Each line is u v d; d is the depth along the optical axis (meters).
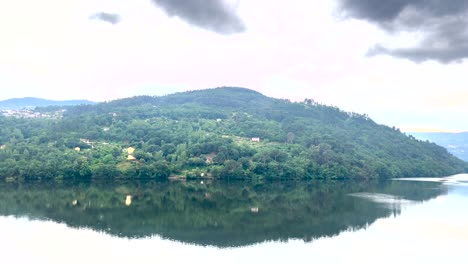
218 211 124.50
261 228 102.56
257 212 123.88
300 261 77.00
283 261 76.81
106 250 81.75
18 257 76.94
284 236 94.81
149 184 195.50
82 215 114.00
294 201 147.50
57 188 172.25
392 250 84.25
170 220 110.00
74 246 84.12
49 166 199.12
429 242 90.06
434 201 150.00
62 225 101.81
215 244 87.25
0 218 108.38
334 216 118.56
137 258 77.25
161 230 98.69
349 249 84.62
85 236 91.75
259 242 89.31
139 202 138.50
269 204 139.62
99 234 93.69
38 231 95.50
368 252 82.81
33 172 195.75
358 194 171.00
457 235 96.56
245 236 94.31
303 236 95.12
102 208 125.19
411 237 94.31
